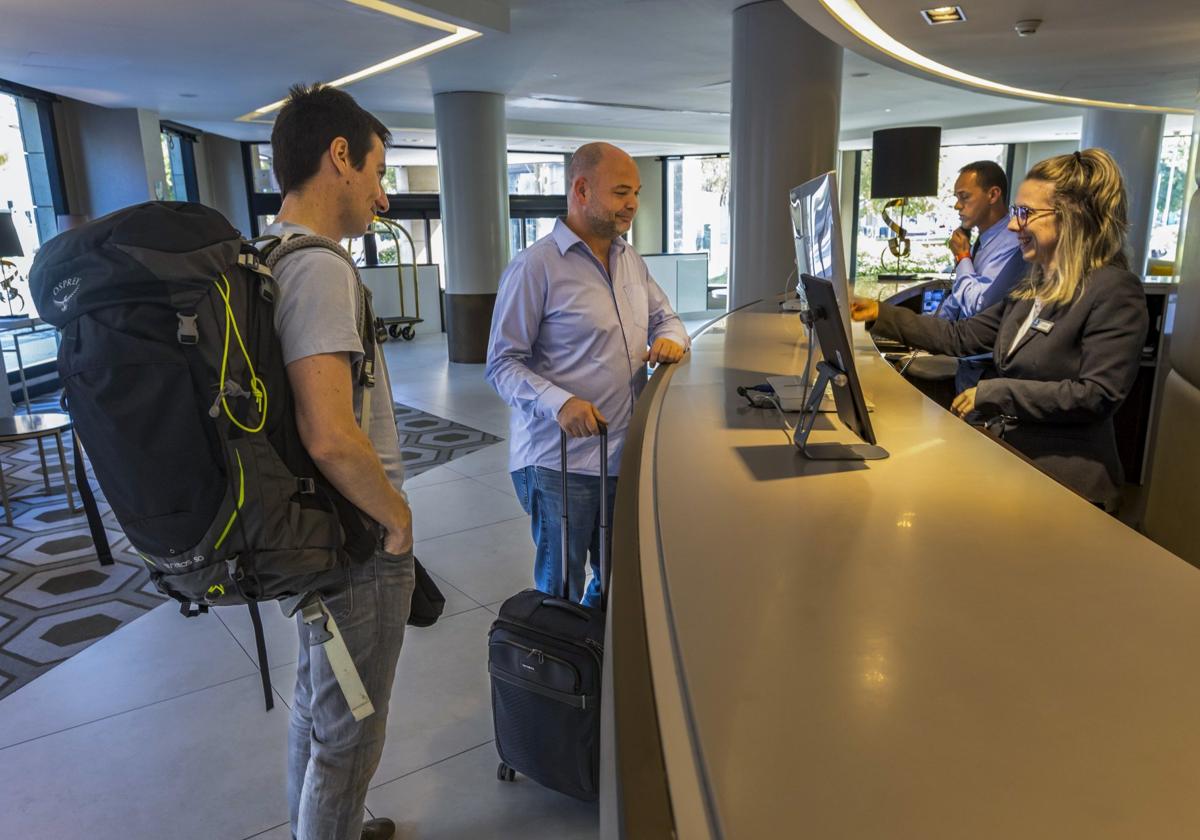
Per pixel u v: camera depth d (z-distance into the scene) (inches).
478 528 157.3
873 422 69.8
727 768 25.5
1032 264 87.5
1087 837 22.4
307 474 52.1
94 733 93.6
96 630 118.3
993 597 36.9
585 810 80.0
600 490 89.4
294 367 51.3
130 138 355.9
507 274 90.0
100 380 45.6
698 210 645.9
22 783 84.9
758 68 210.2
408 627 116.8
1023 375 83.1
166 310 45.9
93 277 45.3
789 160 211.2
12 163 318.3
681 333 101.5
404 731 92.7
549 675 72.5
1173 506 101.9
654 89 347.3
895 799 24.0
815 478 54.6
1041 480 53.9
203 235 47.8
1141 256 419.5
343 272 53.5
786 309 145.6
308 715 66.1
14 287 311.1
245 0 188.5
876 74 322.7
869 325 123.0
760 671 31.0
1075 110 428.5
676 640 33.6
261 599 52.1
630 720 28.8
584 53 270.1
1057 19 176.2
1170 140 530.0
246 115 388.8
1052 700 28.8
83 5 191.0
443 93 339.9
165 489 46.9
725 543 43.4
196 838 77.0
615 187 84.0
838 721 27.8
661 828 23.4
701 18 226.8
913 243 621.9
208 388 46.5
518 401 85.0
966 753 26.1
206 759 88.7
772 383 82.0
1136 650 32.2
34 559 144.8
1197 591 37.4
